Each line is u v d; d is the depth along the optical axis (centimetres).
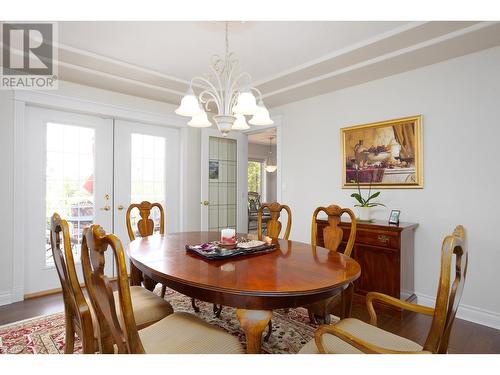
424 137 267
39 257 297
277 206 259
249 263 154
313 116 357
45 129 302
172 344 122
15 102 273
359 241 268
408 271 261
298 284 123
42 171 299
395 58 249
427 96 265
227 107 199
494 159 229
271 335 208
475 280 237
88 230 104
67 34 220
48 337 202
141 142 375
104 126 344
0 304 264
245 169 463
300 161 371
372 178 300
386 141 290
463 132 244
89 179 332
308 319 235
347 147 321
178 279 129
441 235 256
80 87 315
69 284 132
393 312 244
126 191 360
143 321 153
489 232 231
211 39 229
